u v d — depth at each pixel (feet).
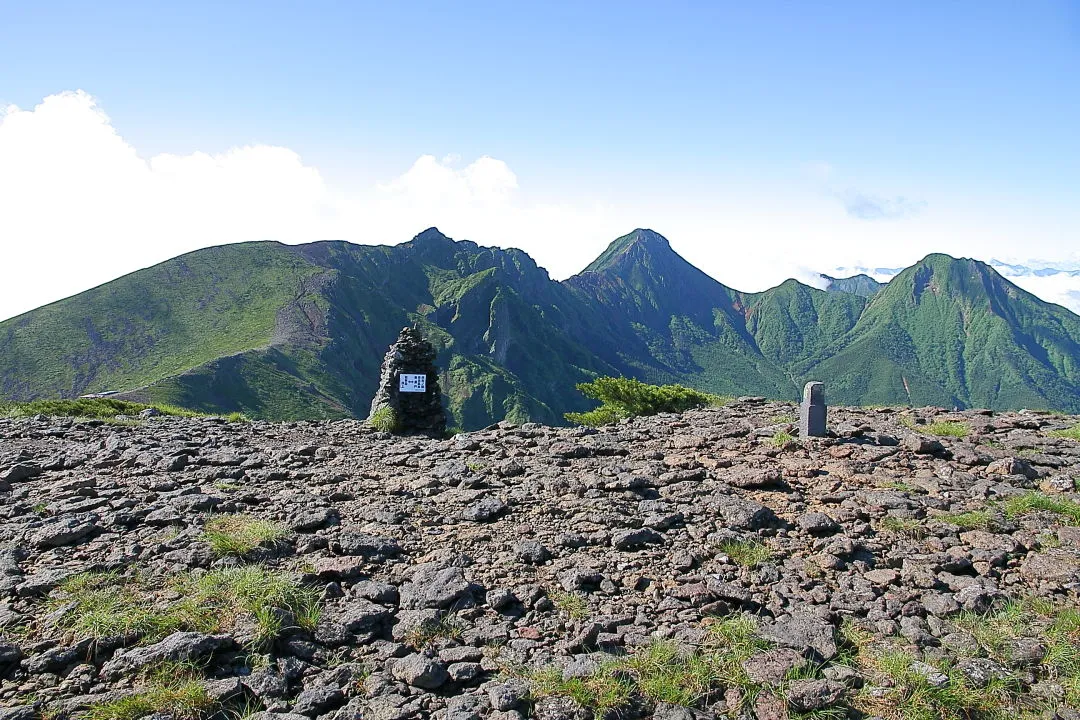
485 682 16.90
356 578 21.74
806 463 36.11
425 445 44.06
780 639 18.86
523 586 21.56
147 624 17.88
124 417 66.74
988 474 34.91
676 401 81.92
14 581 19.99
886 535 26.53
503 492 31.01
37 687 15.80
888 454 37.76
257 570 20.95
